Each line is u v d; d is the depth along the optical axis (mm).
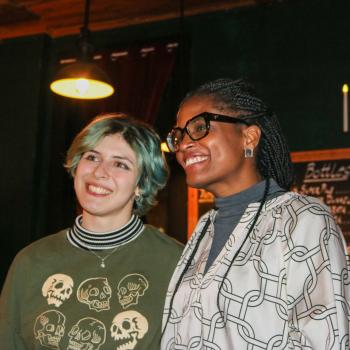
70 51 5270
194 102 1771
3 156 5215
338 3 4480
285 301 1454
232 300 1515
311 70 4449
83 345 1788
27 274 1934
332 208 4094
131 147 2014
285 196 1624
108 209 1963
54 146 5156
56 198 5090
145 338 1798
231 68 4672
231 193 1744
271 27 4629
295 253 1461
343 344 1349
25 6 4859
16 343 1894
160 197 4648
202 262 1700
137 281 1890
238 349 1466
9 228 5059
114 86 4895
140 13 4949
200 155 1696
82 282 1896
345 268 1444
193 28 4871
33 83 5273
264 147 1787
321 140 4316
